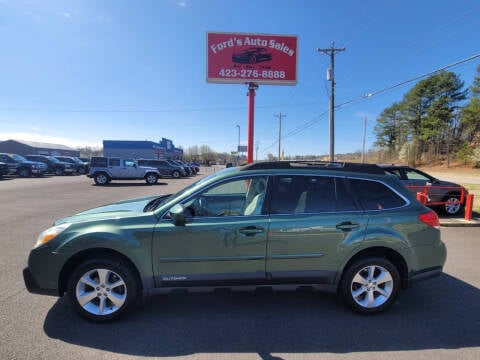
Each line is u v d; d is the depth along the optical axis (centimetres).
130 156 4828
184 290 305
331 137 2577
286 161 345
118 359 246
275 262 307
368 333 287
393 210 324
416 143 6066
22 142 6794
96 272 298
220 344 268
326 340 275
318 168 333
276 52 1093
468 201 795
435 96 5862
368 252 324
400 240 315
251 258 304
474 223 760
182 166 3045
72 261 299
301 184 324
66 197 1270
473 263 486
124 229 294
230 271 304
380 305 318
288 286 313
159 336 279
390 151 7450
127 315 316
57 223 319
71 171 2894
